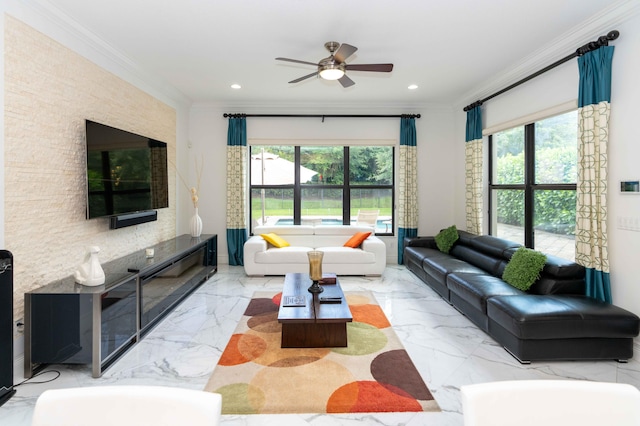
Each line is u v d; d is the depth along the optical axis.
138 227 4.19
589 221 3.03
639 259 2.70
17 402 2.13
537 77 3.91
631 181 2.75
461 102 5.67
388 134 6.06
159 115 4.75
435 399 2.14
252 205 6.18
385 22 3.07
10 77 2.42
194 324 3.35
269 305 3.89
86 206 3.13
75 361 2.45
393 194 6.22
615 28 2.88
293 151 6.14
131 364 2.58
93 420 0.91
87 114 3.25
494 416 0.91
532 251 3.34
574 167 3.54
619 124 2.85
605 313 2.55
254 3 2.76
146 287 3.20
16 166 2.47
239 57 3.87
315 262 3.19
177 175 5.37
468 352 2.78
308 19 3.02
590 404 0.93
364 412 2.02
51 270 2.81
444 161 6.11
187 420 0.90
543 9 2.86
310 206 6.20
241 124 5.86
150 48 3.61
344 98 5.57
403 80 4.68
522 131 4.36
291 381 2.34
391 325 3.33
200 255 4.84
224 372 2.46
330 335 2.86
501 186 4.79
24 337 2.40
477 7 2.83
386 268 5.75
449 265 4.18
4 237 2.38
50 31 2.79
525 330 2.51
